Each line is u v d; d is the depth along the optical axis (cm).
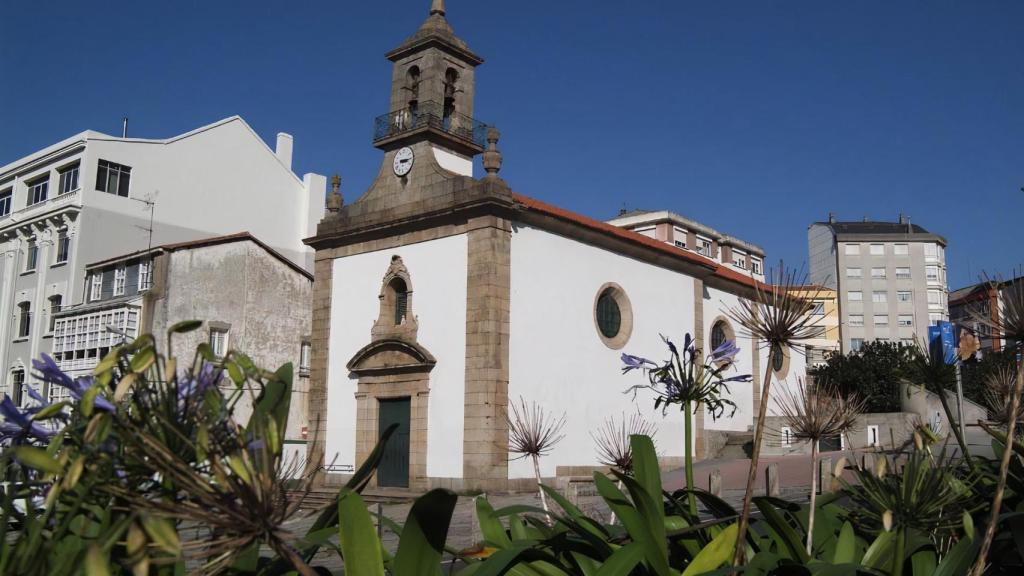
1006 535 494
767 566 389
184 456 239
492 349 2419
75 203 4231
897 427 2566
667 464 2917
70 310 3900
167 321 3634
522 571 434
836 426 475
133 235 4391
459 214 2548
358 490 344
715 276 3350
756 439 424
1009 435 369
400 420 2638
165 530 202
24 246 4578
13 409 256
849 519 517
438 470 2470
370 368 2698
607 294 2867
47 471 219
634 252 2952
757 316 436
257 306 3875
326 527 381
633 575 435
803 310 432
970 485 495
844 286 8438
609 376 2775
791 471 2156
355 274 2844
